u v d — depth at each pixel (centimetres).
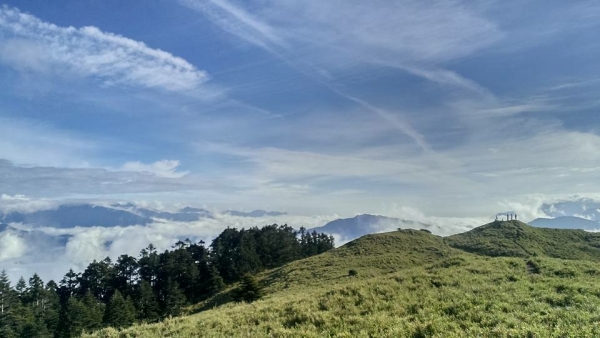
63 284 10869
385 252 7150
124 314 7362
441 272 2311
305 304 1875
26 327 7188
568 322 1243
